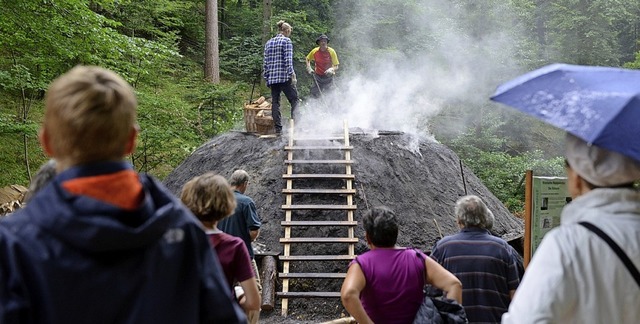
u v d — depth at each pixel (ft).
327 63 40.50
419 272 11.03
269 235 28.76
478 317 12.79
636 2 76.23
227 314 5.18
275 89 33.50
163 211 4.72
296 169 31.30
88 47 33.91
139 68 39.45
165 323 4.78
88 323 4.52
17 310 4.30
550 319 5.46
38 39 32.99
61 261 4.42
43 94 53.57
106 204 4.52
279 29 33.58
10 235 4.48
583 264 5.62
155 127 44.55
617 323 5.54
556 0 74.43
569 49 72.02
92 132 4.69
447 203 32.09
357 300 10.52
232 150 33.42
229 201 10.49
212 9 68.59
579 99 6.00
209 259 5.22
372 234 11.28
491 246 13.12
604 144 5.60
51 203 4.50
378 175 31.24
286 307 25.32
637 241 5.67
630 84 6.16
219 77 74.79
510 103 6.43
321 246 28.50
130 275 4.64
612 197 5.93
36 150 47.96
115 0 37.47
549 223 13.41
